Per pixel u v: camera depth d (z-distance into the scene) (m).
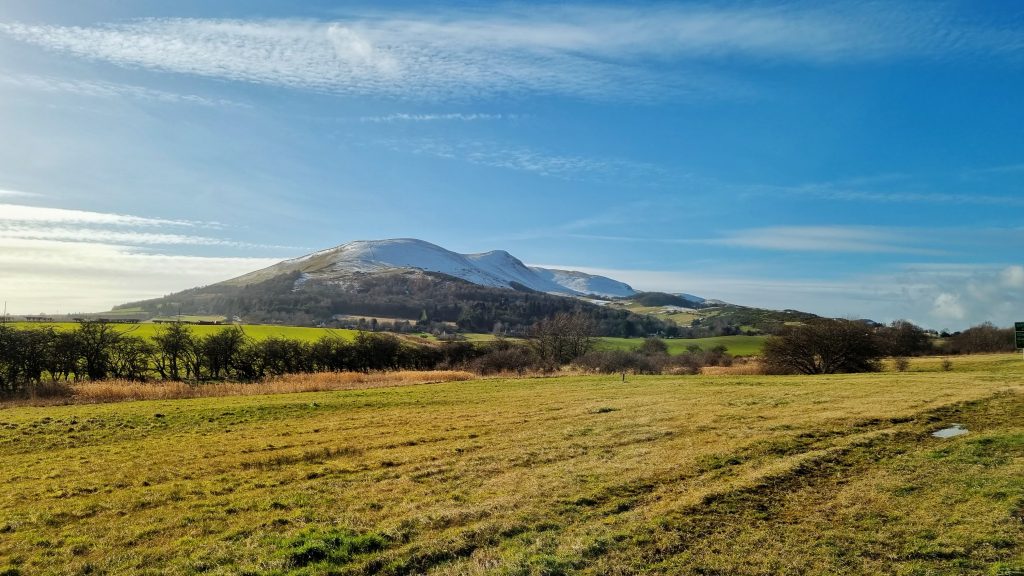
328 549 10.98
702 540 11.62
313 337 88.88
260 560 10.56
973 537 11.47
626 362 75.56
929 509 13.06
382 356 82.88
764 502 13.77
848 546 11.34
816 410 25.91
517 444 20.84
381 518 12.98
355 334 94.31
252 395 43.97
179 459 19.83
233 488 15.98
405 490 15.32
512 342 98.62
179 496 15.20
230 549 11.22
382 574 10.19
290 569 10.27
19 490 16.16
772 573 10.31
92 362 61.09
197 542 11.77
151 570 10.45
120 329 68.56
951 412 24.38
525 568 10.25
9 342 53.31
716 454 17.80
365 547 11.24
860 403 27.53
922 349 91.00
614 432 22.42
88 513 13.94
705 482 15.25
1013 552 10.84
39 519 13.49
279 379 55.62
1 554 11.47
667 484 15.21
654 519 12.52
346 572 10.19
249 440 23.36
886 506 13.38
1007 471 15.52
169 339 66.31
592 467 16.92
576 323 93.94
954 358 71.31
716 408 27.94
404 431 24.66
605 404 31.31
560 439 21.50
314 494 15.08
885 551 11.11
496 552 11.01
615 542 11.43
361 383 54.44
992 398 27.58
